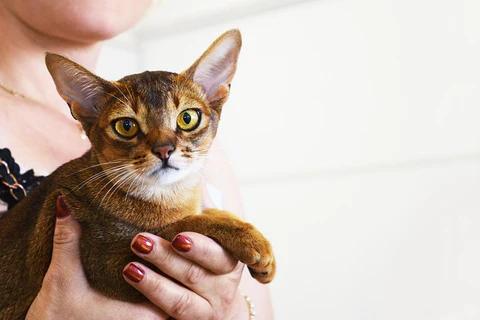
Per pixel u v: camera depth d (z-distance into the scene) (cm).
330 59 99
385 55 96
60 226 46
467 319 94
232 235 46
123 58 107
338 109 99
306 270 100
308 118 100
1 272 50
